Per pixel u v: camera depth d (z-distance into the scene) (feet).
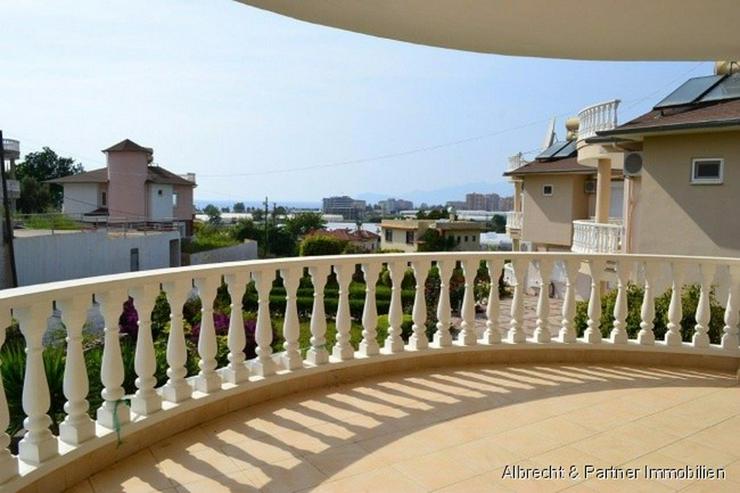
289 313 13.16
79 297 8.52
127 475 8.86
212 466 9.27
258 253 134.62
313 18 11.70
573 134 75.10
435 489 8.71
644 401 13.10
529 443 10.54
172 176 140.26
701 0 10.52
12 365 11.18
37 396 7.99
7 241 62.13
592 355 16.57
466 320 15.96
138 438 9.71
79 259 74.69
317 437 10.59
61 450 8.39
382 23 12.04
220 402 11.51
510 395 13.34
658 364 16.51
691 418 12.01
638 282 28.84
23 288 7.91
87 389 8.86
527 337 17.02
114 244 81.66
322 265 13.60
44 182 143.54
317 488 8.65
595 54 14.67
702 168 34.65
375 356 14.60
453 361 15.71
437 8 11.05
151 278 9.76
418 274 15.26
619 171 56.85
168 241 96.89
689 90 39.70
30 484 7.77
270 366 12.70
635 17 11.55
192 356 14.96
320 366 13.60
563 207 70.44
